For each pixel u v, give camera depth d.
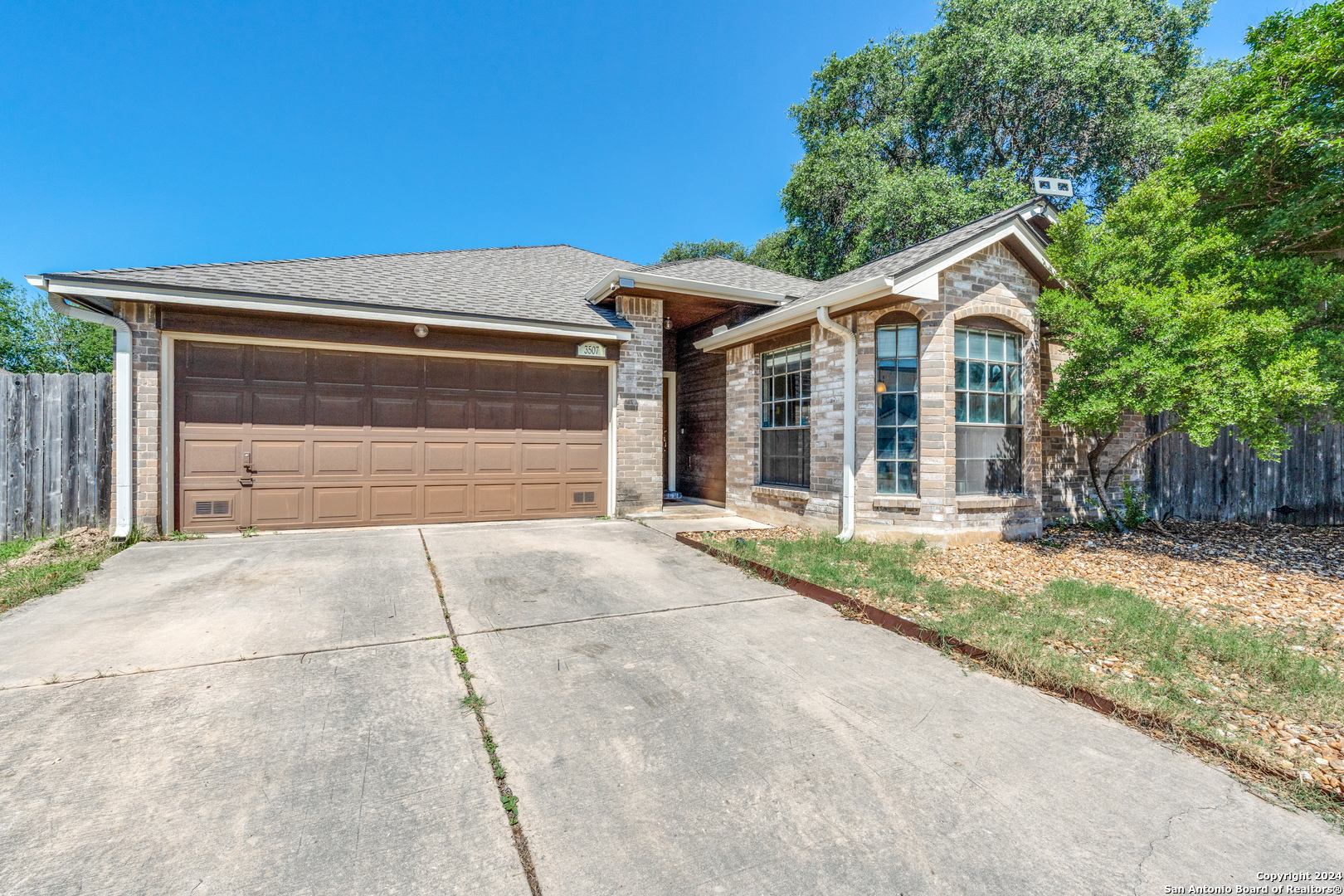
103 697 2.85
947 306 6.80
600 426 8.73
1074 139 18.41
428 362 7.71
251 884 1.71
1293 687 3.16
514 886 1.73
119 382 6.29
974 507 6.93
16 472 6.60
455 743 2.52
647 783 2.26
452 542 6.66
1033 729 2.73
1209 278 6.14
